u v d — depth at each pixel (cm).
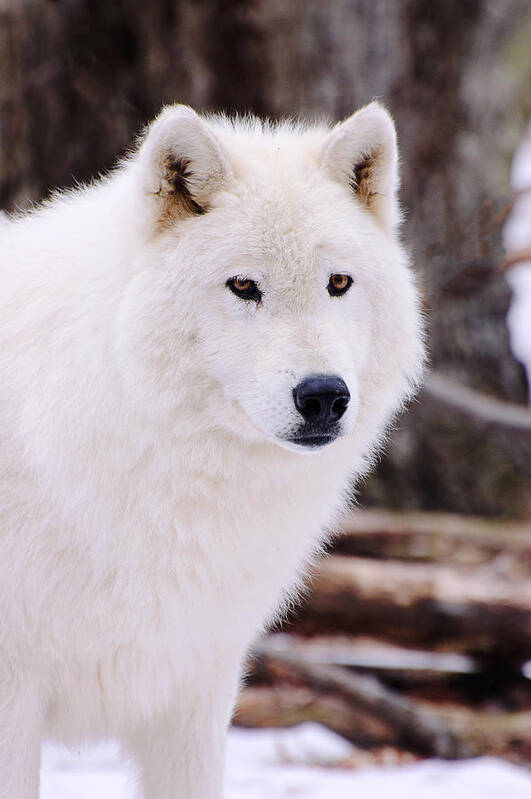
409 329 537
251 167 511
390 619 985
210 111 1173
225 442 491
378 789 740
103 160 1133
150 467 482
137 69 1155
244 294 487
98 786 700
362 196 539
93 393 480
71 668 501
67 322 494
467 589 977
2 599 488
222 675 541
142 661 504
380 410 533
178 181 497
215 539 495
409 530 1057
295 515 519
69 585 486
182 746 550
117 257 496
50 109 1118
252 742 864
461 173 1333
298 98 1192
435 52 1297
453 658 988
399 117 1258
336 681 905
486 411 1081
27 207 1107
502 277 1333
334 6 1193
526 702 975
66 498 478
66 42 1120
